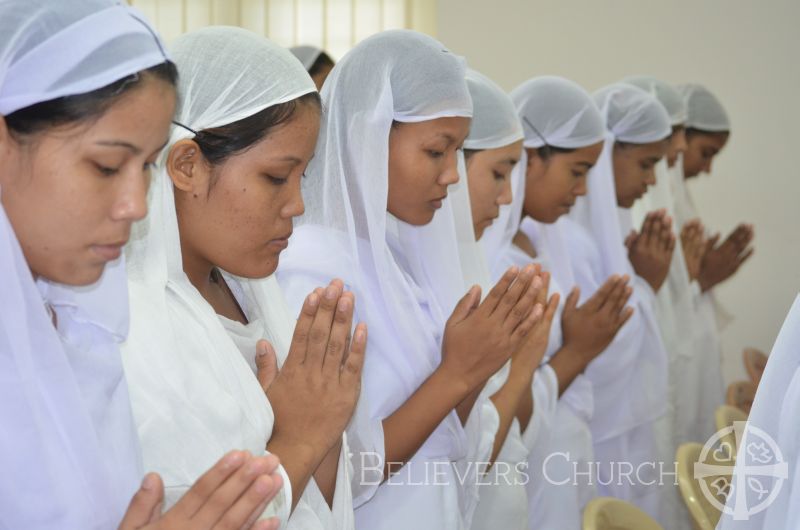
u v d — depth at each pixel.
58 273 0.96
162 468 1.11
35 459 0.95
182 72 1.26
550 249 2.76
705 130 4.24
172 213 1.24
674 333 3.48
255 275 1.33
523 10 5.68
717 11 5.56
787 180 5.57
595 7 5.64
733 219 5.65
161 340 1.16
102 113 0.91
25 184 0.92
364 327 1.38
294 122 1.28
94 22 0.92
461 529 1.83
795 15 5.50
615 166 3.18
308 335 1.37
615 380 3.00
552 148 2.54
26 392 0.94
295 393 1.36
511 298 1.70
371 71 1.66
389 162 1.71
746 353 4.07
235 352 1.29
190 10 5.64
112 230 0.95
